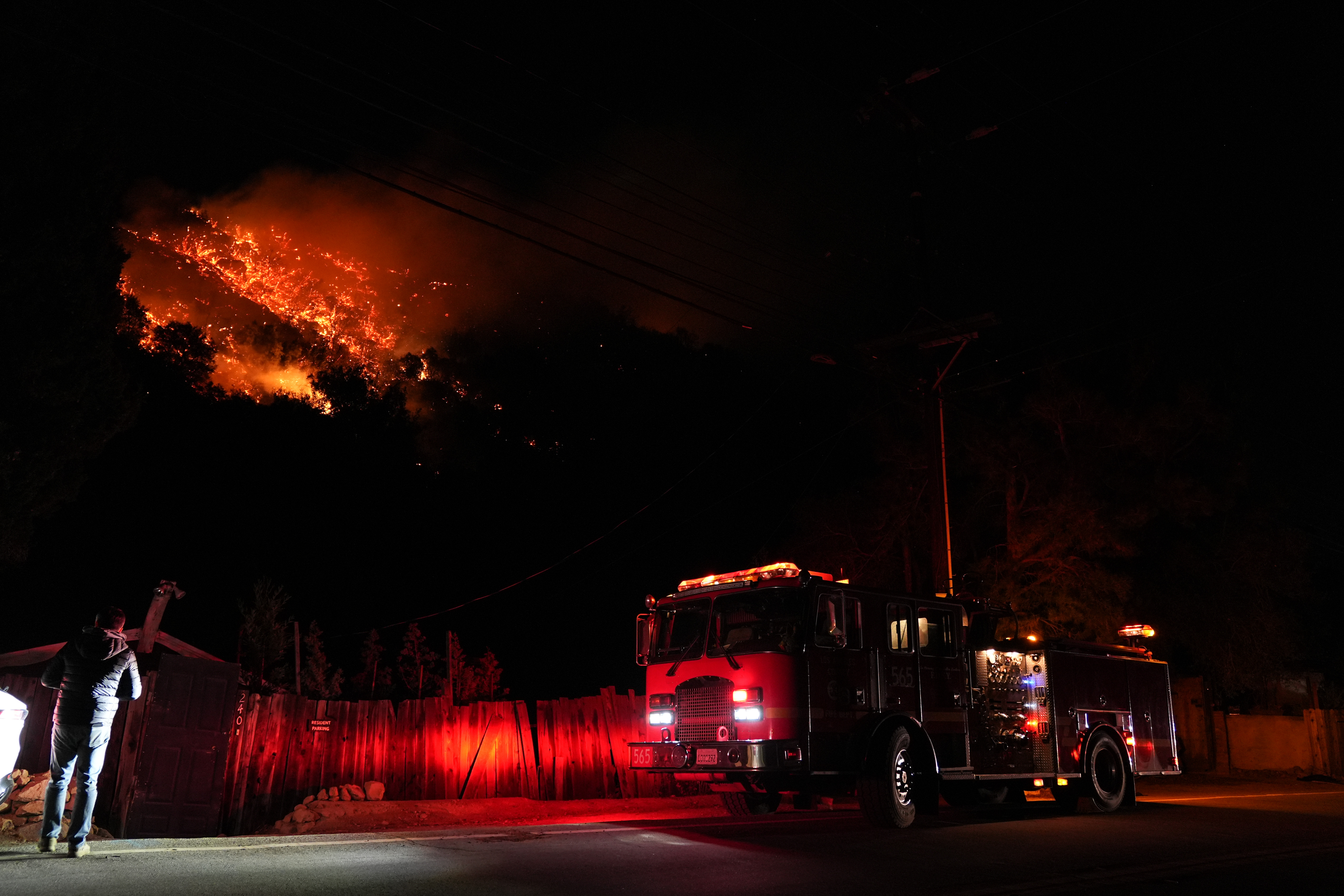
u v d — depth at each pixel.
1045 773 13.62
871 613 11.84
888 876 7.80
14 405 13.96
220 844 8.11
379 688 18.62
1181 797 18.03
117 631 7.72
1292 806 15.62
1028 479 24.92
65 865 6.88
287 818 12.34
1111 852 9.62
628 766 16.44
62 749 7.35
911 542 27.11
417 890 6.45
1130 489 24.30
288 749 13.32
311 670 17.31
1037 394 24.38
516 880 6.96
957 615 13.00
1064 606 23.78
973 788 13.90
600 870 7.49
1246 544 25.50
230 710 11.30
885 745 11.31
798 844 9.32
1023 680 13.79
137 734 10.98
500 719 15.44
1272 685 30.73
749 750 10.70
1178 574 25.95
